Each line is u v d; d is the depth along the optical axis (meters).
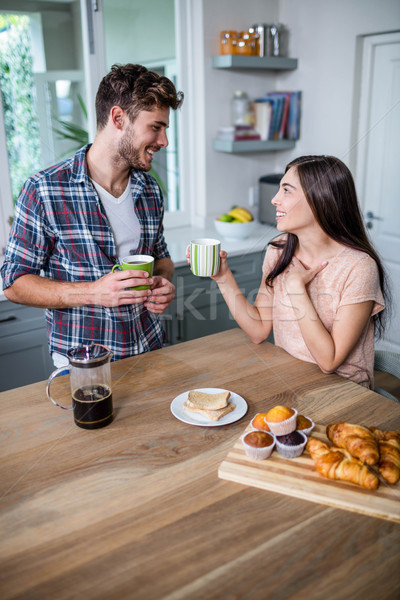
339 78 2.56
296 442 0.88
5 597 0.63
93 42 2.44
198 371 1.24
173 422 1.02
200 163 2.92
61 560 0.69
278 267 1.36
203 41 2.68
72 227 1.34
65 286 1.27
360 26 2.39
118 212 1.43
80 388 0.99
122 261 1.20
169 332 2.35
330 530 0.74
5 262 1.35
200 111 2.82
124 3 2.49
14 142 2.38
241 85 2.88
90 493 0.81
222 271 1.40
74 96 2.49
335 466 0.82
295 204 1.24
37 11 2.28
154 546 0.71
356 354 1.31
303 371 1.24
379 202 1.60
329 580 0.65
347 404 1.08
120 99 1.24
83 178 1.32
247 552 0.70
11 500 0.80
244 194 3.10
